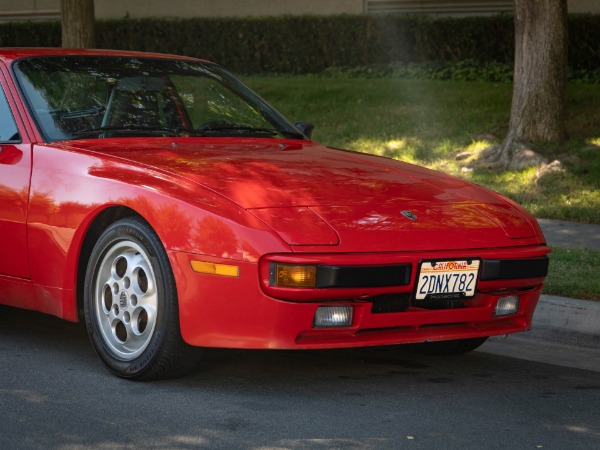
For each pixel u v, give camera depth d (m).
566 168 11.45
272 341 4.64
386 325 4.80
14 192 5.60
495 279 5.03
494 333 5.16
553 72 12.15
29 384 5.02
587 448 4.20
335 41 19.09
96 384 5.02
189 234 4.74
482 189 5.70
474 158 12.52
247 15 21.44
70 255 5.30
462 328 5.08
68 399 4.75
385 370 5.48
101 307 5.22
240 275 4.61
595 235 9.22
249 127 6.30
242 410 4.61
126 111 6.03
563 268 7.48
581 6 17.95
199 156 5.46
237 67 19.94
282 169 5.34
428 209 5.14
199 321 4.74
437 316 4.91
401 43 18.62
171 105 6.23
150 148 5.60
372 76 18.33
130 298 5.05
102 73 6.21
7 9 24.36
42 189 5.46
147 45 20.78
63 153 5.50
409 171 5.74
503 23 17.70
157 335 4.89
